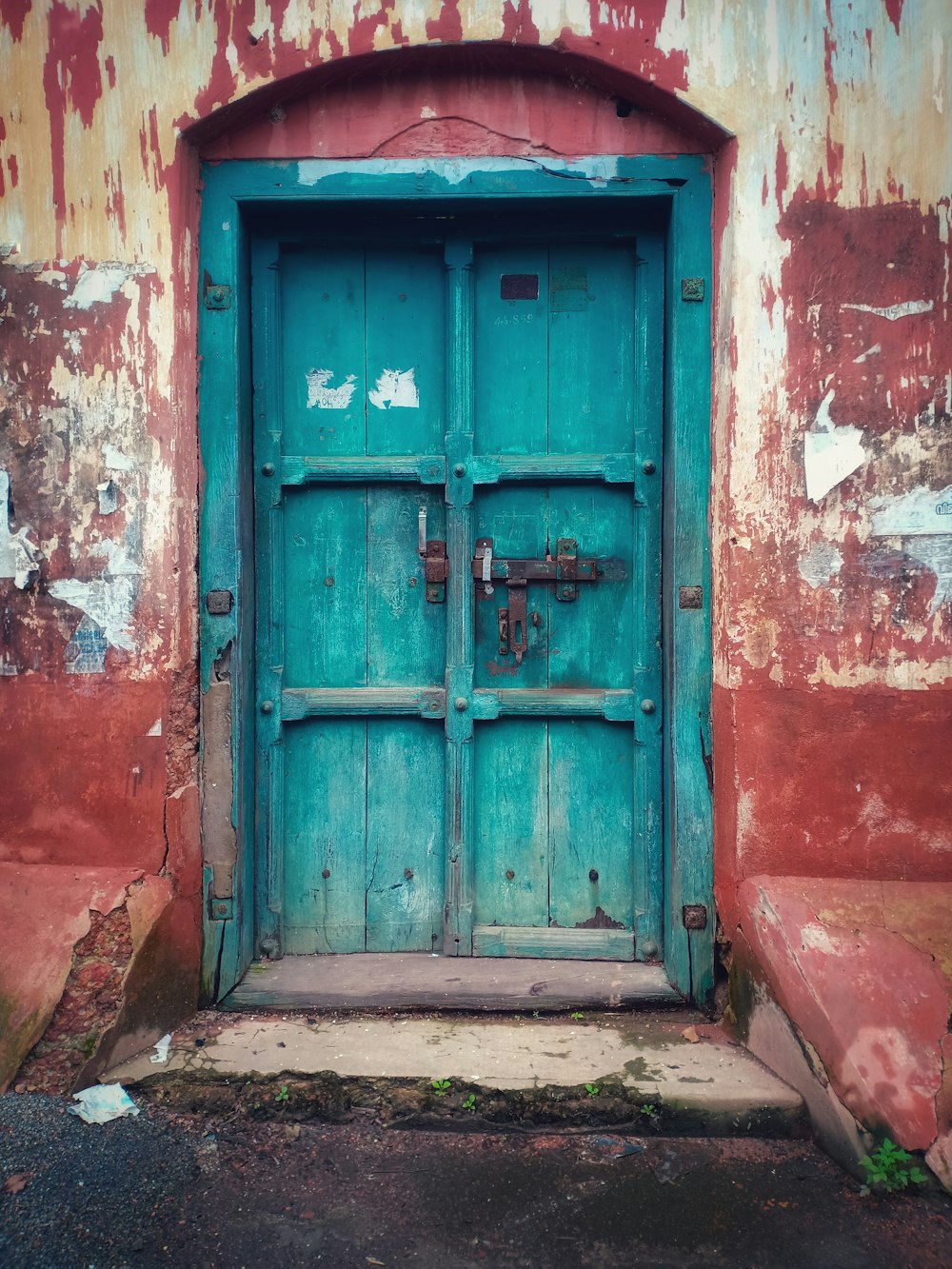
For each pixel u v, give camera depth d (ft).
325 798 9.01
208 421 8.28
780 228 7.81
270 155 8.20
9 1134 6.73
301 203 8.27
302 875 9.01
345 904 9.01
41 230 8.04
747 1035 7.79
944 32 7.68
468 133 8.14
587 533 8.91
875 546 7.86
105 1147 6.80
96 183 8.00
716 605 8.17
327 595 8.99
